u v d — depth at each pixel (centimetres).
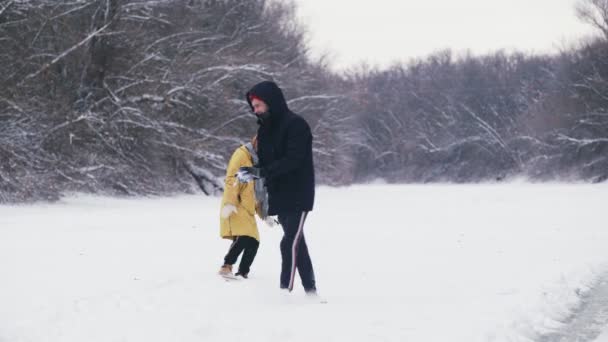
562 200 2575
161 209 1991
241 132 3100
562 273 830
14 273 786
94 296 662
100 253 962
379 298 689
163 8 2955
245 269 771
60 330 548
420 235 1275
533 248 1083
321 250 1042
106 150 2575
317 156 3831
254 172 654
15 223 1414
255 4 3722
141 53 2723
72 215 1669
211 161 2967
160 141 2662
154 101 2708
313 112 3694
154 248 1025
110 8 2636
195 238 1167
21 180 1959
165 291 684
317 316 604
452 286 755
